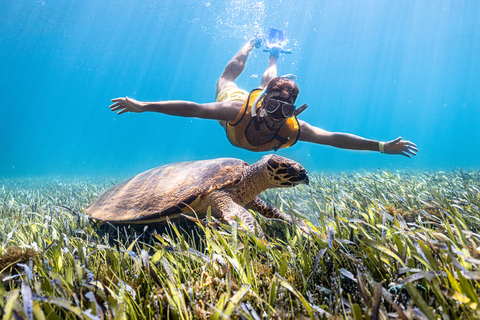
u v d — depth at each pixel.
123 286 1.47
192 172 3.51
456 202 3.10
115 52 42.50
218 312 1.15
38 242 2.72
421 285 1.50
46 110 71.38
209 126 87.31
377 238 1.94
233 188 3.38
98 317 1.12
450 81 59.81
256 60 31.28
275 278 1.55
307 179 3.17
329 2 29.89
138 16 32.50
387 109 87.44
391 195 3.71
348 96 73.19
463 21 30.62
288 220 3.30
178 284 1.62
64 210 4.32
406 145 3.33
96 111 75.94
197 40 41.28
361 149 3.51
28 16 29.56
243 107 3.05
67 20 31.31
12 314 1.04
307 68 53.56
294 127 3.22
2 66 44.47
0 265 1.94
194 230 3.29
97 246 2.13
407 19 32.00
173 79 60.81
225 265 1.63
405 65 49.53
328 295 1.59
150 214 3.21
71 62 45.31
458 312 1.22
